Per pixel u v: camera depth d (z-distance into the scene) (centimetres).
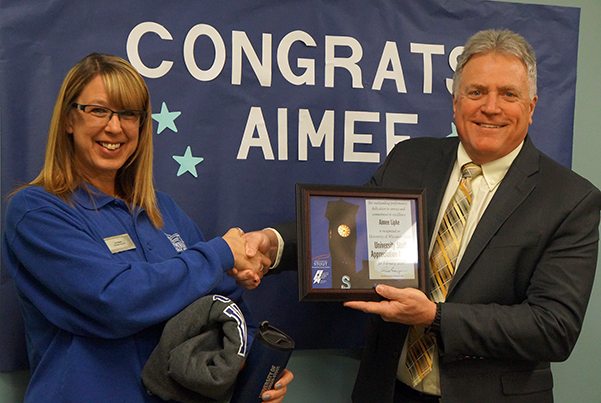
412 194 142
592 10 201
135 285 106
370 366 152
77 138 118
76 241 108
